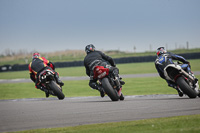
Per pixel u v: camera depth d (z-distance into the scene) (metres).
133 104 24.48
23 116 20.38
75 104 27.09
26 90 55.97
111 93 26.94
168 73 26.69
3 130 15.74
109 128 14.55
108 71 26.73
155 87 47.19
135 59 164.88
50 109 23.78
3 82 82.25
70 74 105.62
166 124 14.55
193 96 26.33
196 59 149.88
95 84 28.48
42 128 15.62
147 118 17.31
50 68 29.95
